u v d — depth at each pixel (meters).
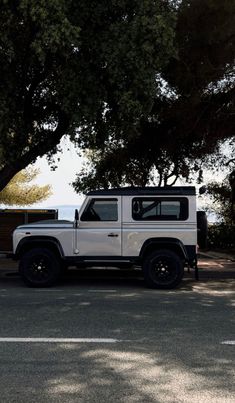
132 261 11.38
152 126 17.80
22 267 11.39
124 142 18.41
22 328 7.16
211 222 24.00
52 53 12.09
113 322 7.60
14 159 13.45
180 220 11.37
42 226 11.52
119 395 4.52
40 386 4.74
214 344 6.32
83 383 4.84
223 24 14.58
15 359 5.61
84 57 12.39
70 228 11.48
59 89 12.64
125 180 21.19
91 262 11.45
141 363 5.49
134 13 12.31
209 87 16.39
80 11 12.12
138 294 10.38
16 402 4.34
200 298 9.89
